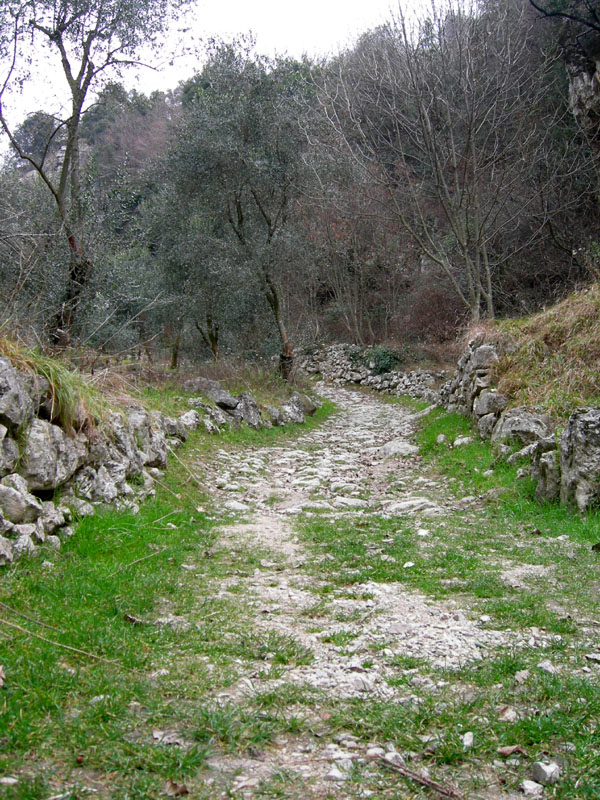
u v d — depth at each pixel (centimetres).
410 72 1706
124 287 1342
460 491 959
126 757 264
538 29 2336
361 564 591
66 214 1209
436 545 660
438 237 2497
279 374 2022
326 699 330
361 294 3253
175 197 1919
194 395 1402
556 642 410
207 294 1867
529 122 2094
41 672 324
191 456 1068
